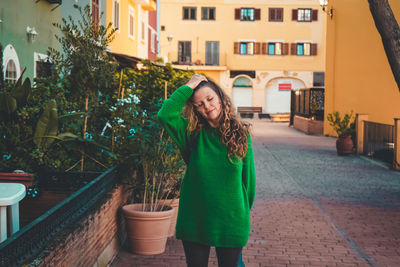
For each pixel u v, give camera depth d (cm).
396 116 1917
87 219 393
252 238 608
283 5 4194
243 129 287
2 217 336
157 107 607
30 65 980
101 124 630
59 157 527
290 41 4219
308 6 4194
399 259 536
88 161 558
